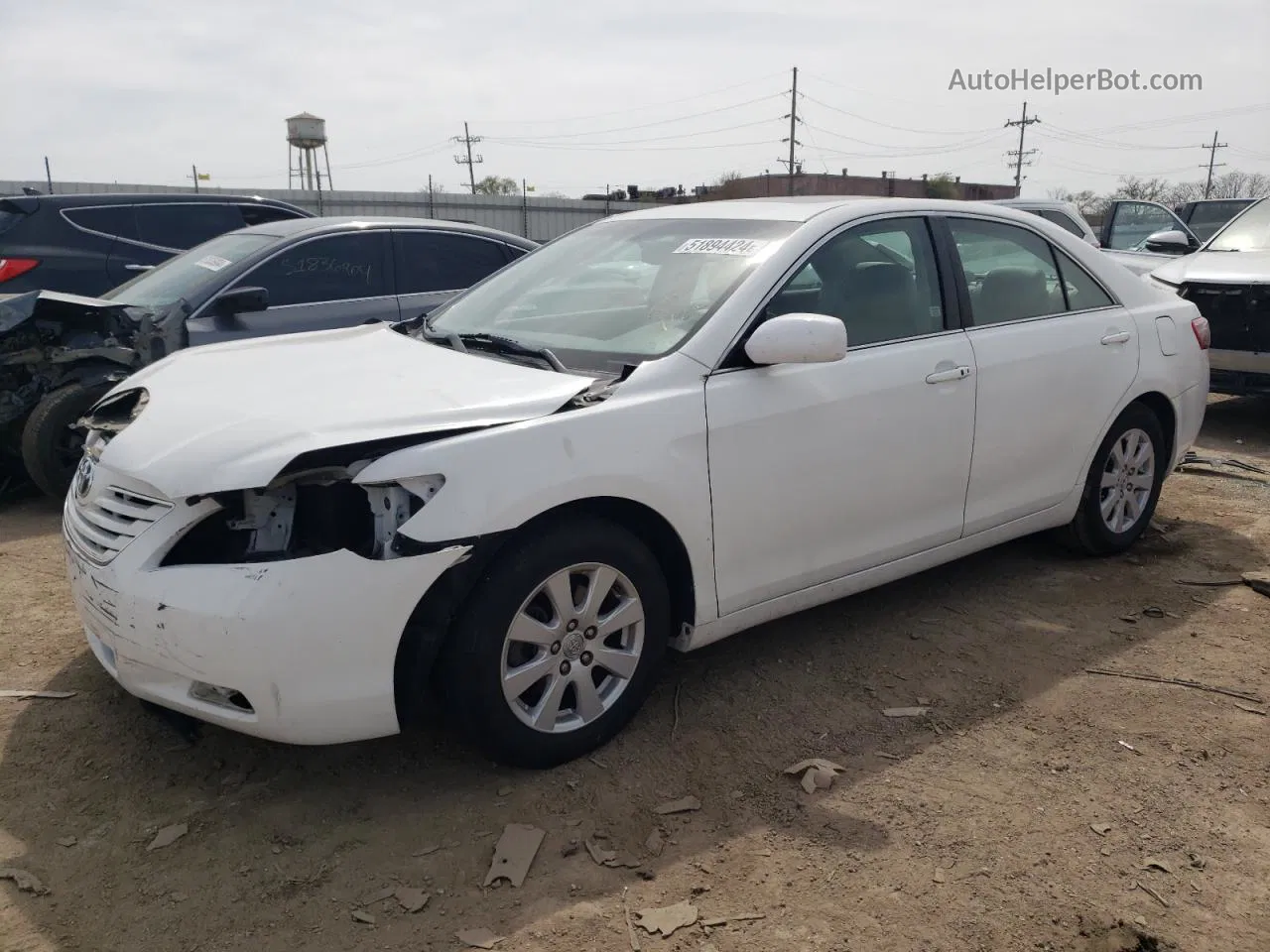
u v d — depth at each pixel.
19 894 2.54
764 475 3.37
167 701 2.81
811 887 2.60
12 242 8.24
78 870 2.64
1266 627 4.18
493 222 30.33
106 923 2.45
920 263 3.98
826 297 3.66
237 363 3.60
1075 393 4.39
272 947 2.38
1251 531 5.35
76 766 3.11
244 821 2.85
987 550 5.07
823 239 3.69
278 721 2.65
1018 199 10.54
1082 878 2.64
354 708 2.70
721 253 3.70
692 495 3.19
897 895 2.57
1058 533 4.87
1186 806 2.96
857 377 3.61
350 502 2.75
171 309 6.05
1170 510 5.73
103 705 3.48
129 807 2.91
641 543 3.15
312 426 2.77
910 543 3.91
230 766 3.12
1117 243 12.34
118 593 2.76
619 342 3.48
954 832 2.83
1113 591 4.55
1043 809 2.94
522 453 2.84
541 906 2.51
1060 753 3.24
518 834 2.77
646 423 3.08
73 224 8.48
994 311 4.20
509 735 2.95
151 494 2.81
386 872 2.64
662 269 3.77
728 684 3.66
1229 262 7.75
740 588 3.40
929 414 3.82
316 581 2.61
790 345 3.18
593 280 3.94
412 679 2.79
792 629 4.14
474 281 7.39
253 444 2.71
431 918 2.47
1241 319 7.36
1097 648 3.99
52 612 4.31
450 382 3.17
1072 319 4.48
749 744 3.27
